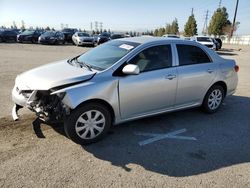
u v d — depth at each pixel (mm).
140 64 4562
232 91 6223
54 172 3426
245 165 3840
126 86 4328
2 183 3162
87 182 3262
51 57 16062
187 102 5340
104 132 4340
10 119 4988
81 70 4398
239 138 4746
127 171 3541
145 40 4977
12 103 5965
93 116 4184
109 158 3848
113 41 5426
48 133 4492
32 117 5113
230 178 3492
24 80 4434
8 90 7078
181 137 4672
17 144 4082
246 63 18047
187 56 5238
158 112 4941
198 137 4711
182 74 5027
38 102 4074
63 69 4531
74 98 3869
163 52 4902
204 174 3559
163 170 3607
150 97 4668
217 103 5957
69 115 3979
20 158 3707
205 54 5598
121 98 4332
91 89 4000
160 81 4715
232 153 4180
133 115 4609
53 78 4117
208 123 5379
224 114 5969
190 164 3793
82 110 4023
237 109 6371
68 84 3971
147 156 3959
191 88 5258
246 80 10523
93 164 3666
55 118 4004
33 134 4434
